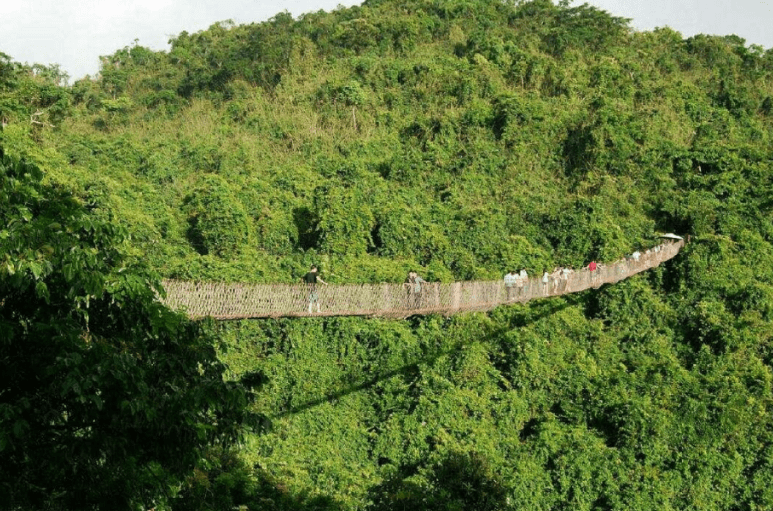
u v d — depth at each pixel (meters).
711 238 36.78
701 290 35.34
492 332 31.67
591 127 43.28
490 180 40.69
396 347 29.83
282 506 22.05
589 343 32.81
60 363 9.20
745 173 41.59
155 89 55.34
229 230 32.97
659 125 45.38
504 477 27.05
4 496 9.03
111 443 9.80
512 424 29.22
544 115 44.28
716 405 29.91
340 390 29.02
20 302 9.88
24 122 38.69
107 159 38.97
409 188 38.88
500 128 43.91
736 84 52.38
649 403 30.06
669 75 52.94
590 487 27.72
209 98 51.31
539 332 32.34
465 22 58.09
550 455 28.27
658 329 34.16
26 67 50.84
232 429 10.96
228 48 60.03
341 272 30.84
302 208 35.78
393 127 45.50
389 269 31.28
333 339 29.73
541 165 42.31
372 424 28.62
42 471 9.71
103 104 51.19
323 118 46.38
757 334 33.12
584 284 28.11
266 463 24.81
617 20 59.56
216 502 19.06
